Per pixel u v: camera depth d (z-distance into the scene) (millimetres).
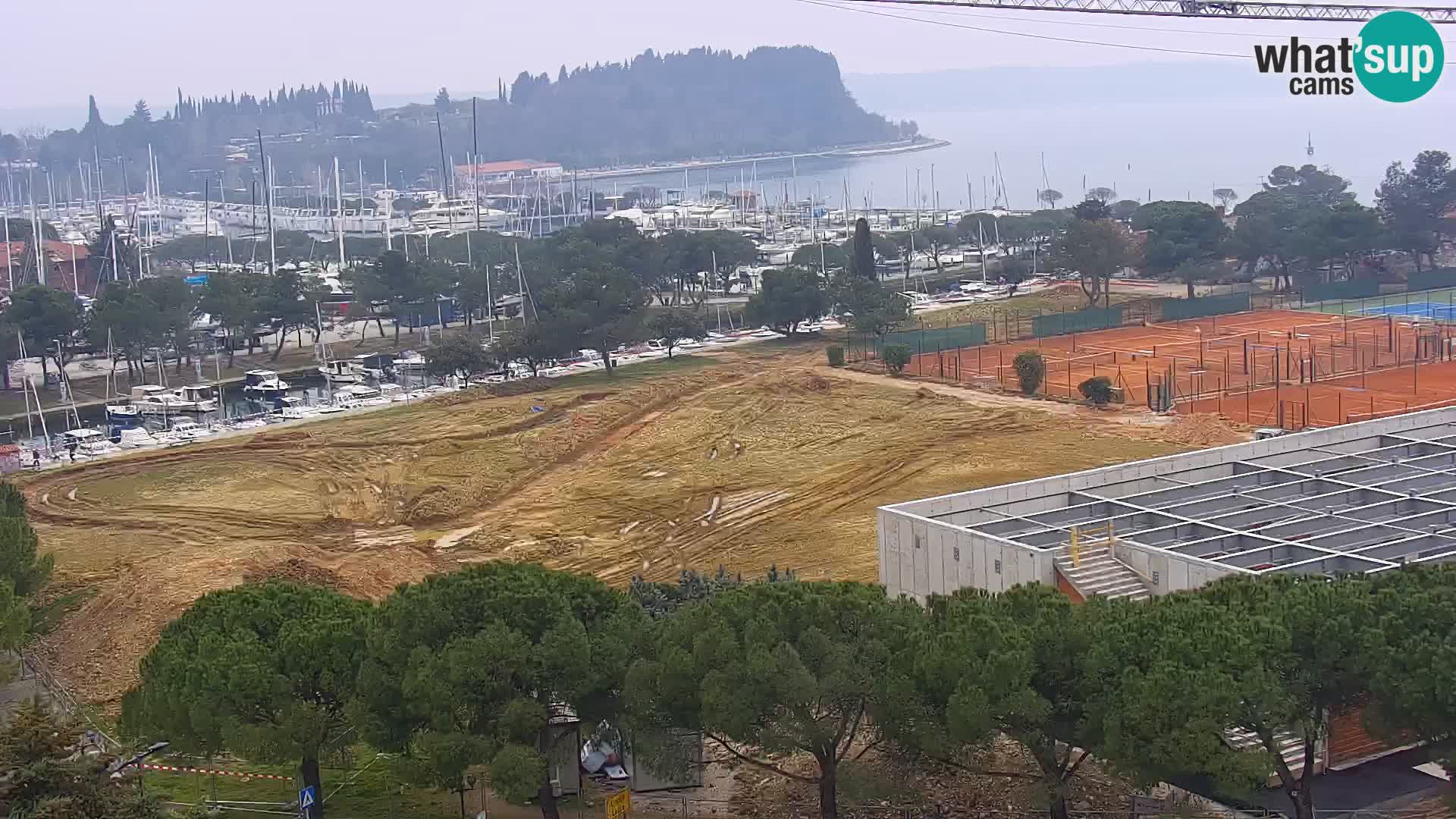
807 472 141750
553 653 60344
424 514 132625
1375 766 66562
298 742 61469
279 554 119562
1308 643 57719
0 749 52656
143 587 106188
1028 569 75812
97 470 156250
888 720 58688
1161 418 158875
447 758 59188
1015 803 64750
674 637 61219
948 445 149250
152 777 71875
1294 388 174750
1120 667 57219
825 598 61531
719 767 71312
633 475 144625
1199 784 64875
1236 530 80375
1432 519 82062
